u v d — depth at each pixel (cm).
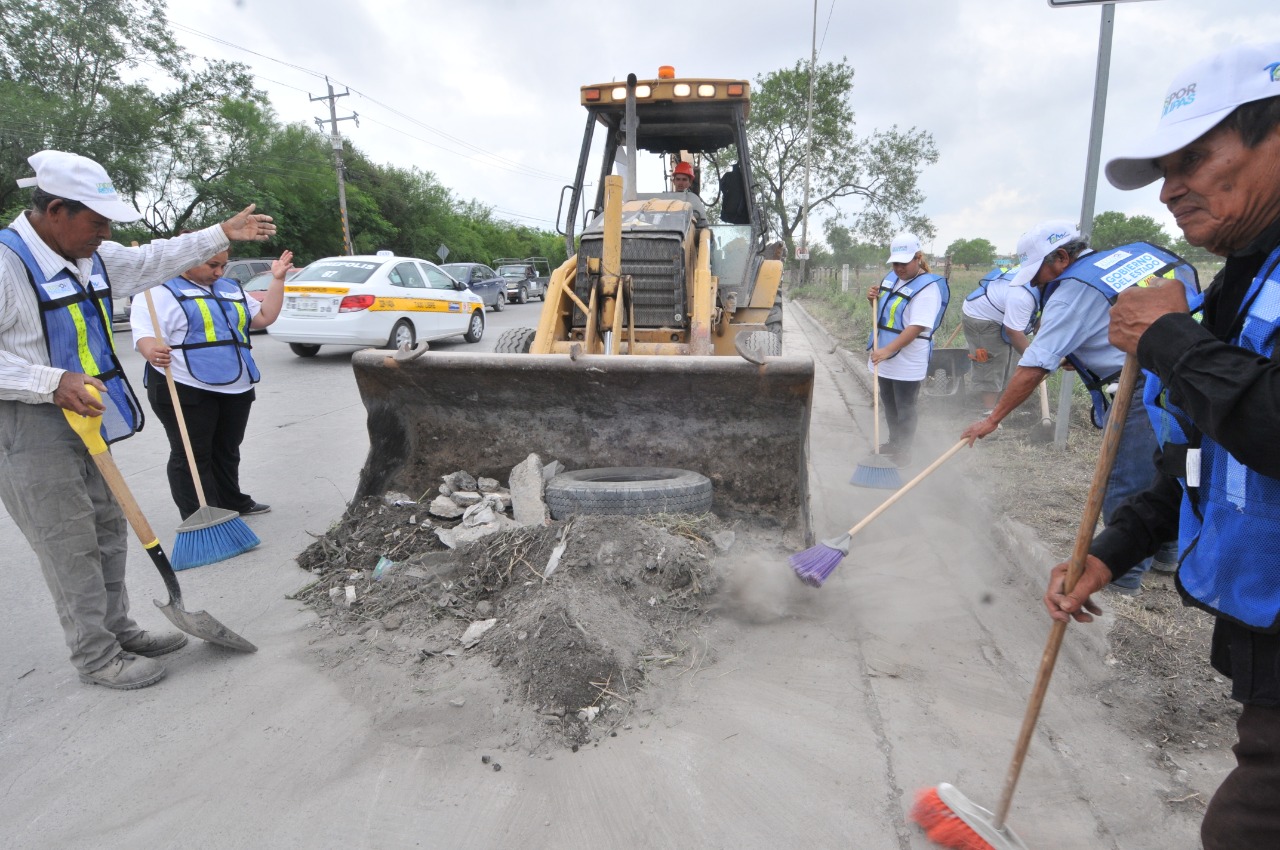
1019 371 357
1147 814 241
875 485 518
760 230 702
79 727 293
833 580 403
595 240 597
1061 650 338
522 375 433
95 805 252
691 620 354
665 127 741
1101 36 507
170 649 346
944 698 303
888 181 4225
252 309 512
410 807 248
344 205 3622
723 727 285
